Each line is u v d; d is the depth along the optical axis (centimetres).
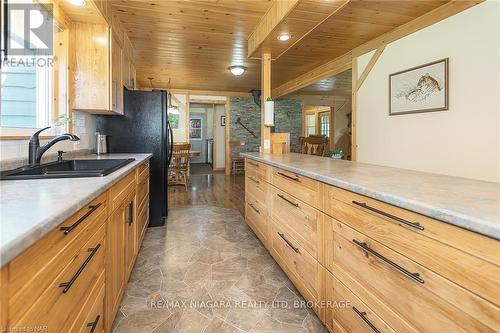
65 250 89
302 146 715
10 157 167
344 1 224
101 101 265
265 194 264
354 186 122
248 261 250
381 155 388
